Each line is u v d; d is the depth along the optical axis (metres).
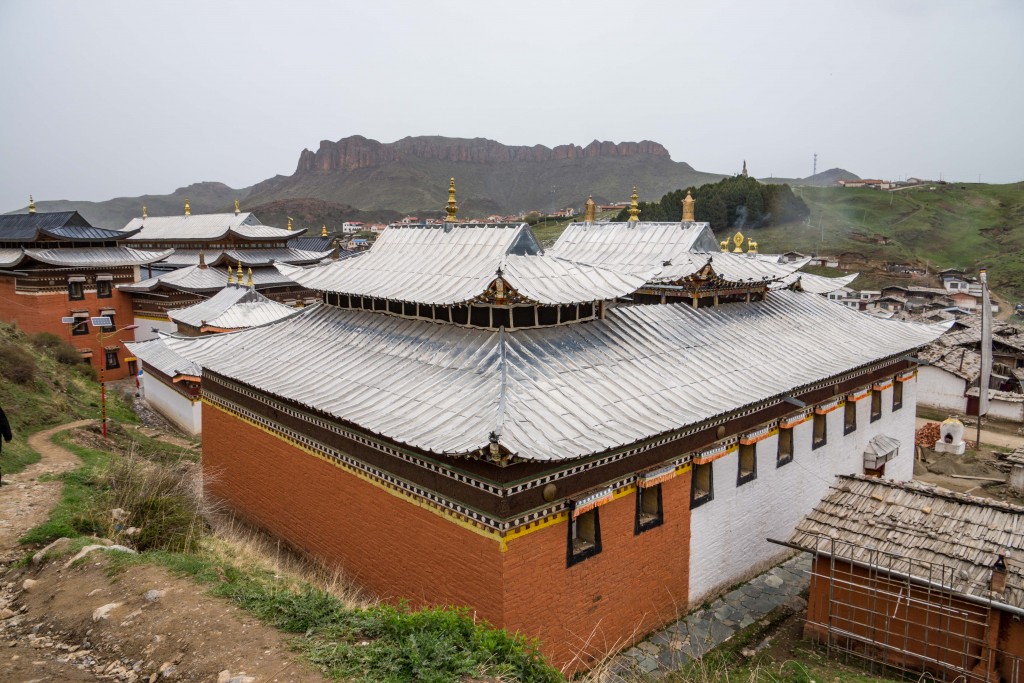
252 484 24.53
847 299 97.25
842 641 18.12
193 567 14.02
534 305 19.28
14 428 26.86
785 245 129.62
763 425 22.42
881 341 29.64
